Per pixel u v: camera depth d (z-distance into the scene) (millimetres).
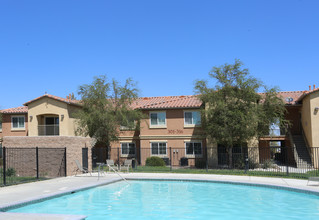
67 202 13078
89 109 29656
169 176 20406
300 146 28750
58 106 32094
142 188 16766
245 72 25906
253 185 16656
